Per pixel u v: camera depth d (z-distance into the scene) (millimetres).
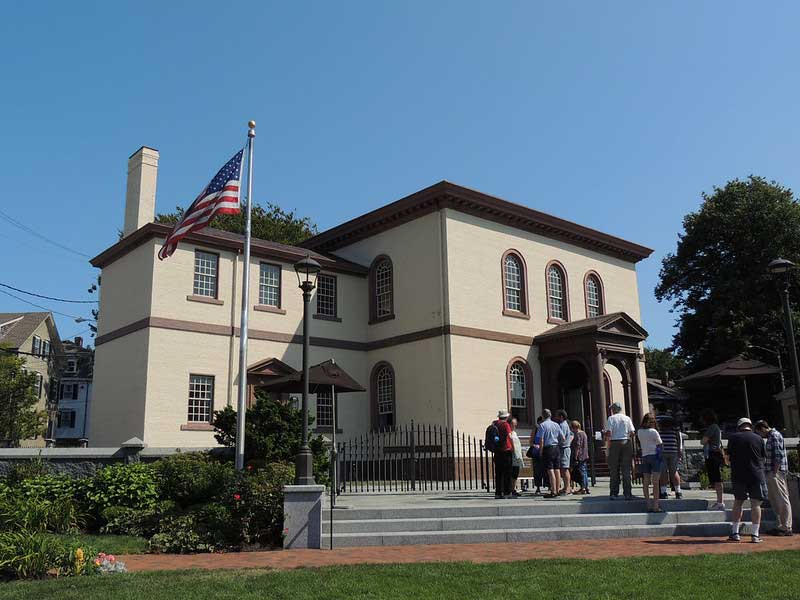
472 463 25156
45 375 52188
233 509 12148
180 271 24531
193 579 8422
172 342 23828
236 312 25578
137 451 15828
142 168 27281
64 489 14266
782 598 7500
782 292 15609
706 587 7977
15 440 37438
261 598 7461
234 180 17797
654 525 13031
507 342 27609
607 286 33062
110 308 26266
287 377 18047
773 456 12664
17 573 8812
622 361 28328
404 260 27953
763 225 39125
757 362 24094
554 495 15867
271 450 16438
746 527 12781
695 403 41125
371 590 7789
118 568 9266
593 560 9641
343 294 28859
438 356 25844
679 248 43000
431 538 12078
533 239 29859
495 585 8023
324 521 12523
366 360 28875
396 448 26391
